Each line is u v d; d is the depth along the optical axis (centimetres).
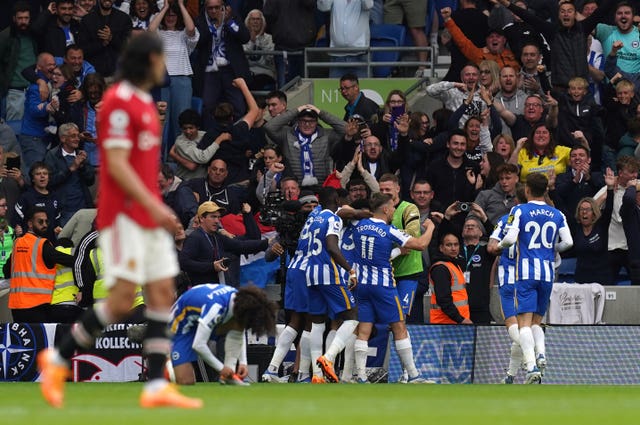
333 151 6081
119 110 2109
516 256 4556
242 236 5541
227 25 6844
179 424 1808
